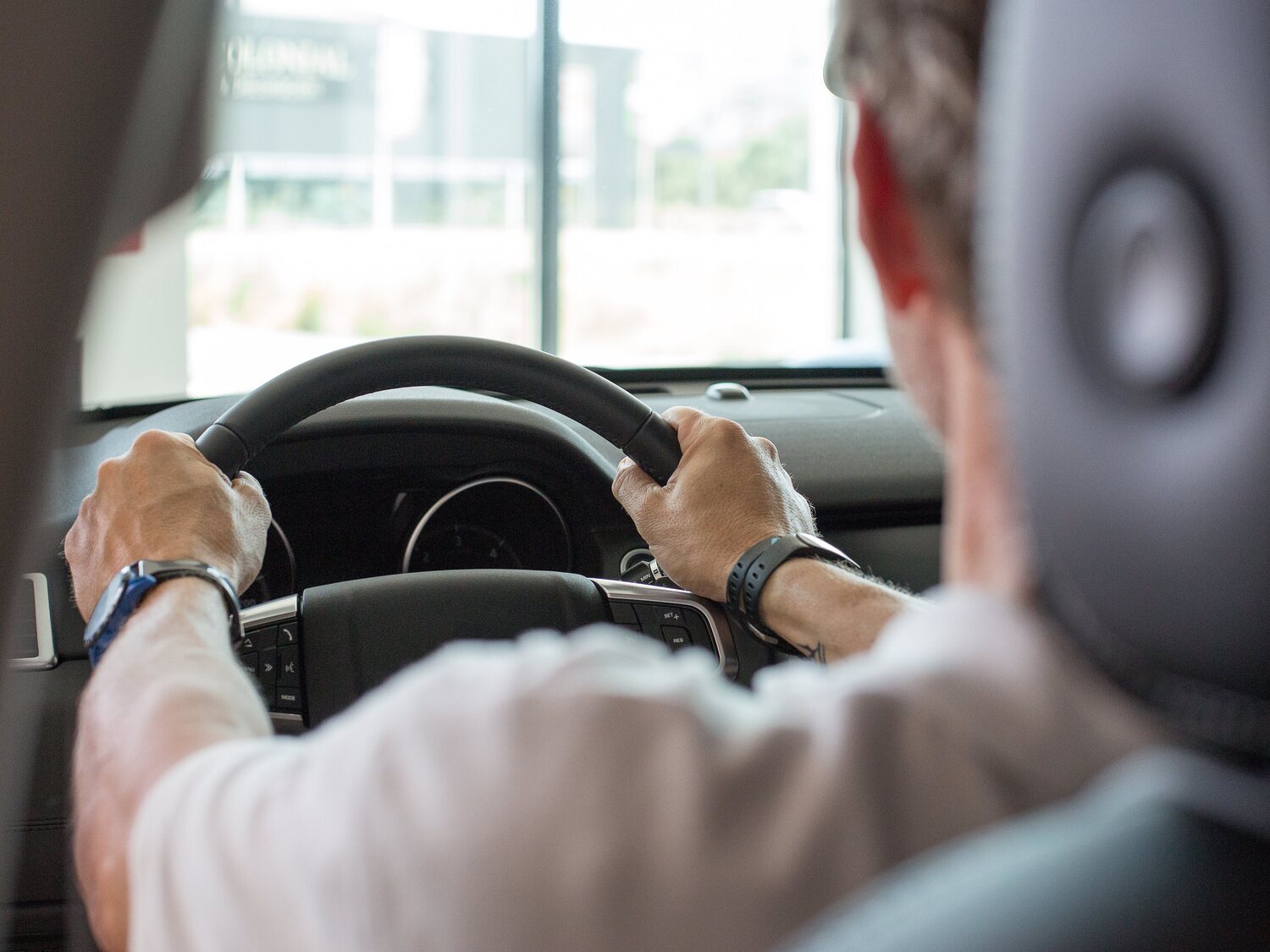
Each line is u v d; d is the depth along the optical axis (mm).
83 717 566
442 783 322
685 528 839
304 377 850
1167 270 213
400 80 8016
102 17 231
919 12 308
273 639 875
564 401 877
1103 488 227
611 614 917
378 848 325
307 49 7879
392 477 1211
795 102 8422
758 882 301
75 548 765
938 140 307
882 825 306
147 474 745
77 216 239
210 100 251
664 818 307
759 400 1699
